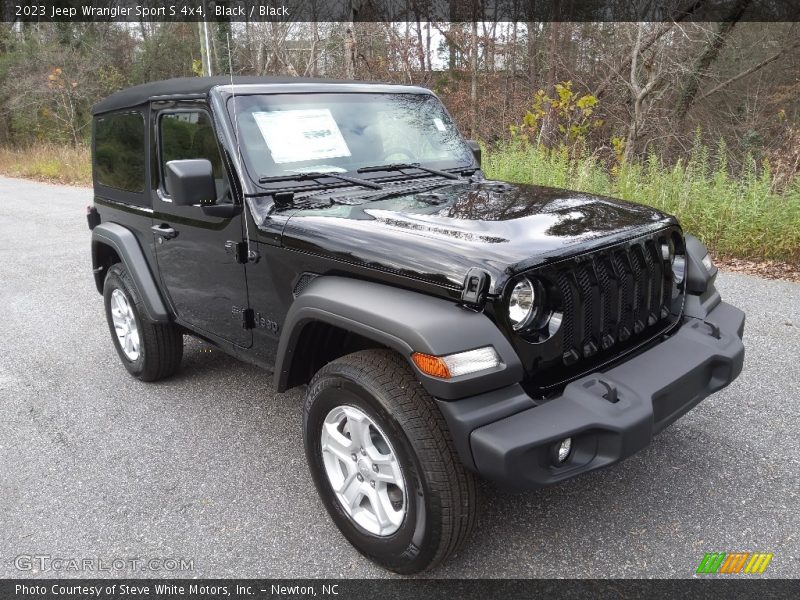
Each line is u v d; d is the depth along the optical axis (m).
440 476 2.34
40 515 3.19
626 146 14.15
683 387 2.67
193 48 29.75
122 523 3.11
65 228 11.08
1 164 25.78
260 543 2.94
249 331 3.45
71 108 28.97
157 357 4.42
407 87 4.14
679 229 3.14
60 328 5.94
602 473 3.32
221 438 3.87
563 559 2.74
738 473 3.28
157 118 3.80
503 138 14.92
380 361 2.53
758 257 7.24
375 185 3.47
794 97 15.29
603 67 16.81
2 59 31.00
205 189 3.02
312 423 2.81
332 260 2.79
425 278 2.47
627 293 2.78
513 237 2.60
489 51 19.38
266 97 3.46
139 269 4.17
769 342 4.88
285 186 3.29
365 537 2.70
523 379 2.44
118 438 3.90
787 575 2.60
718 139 15.24
